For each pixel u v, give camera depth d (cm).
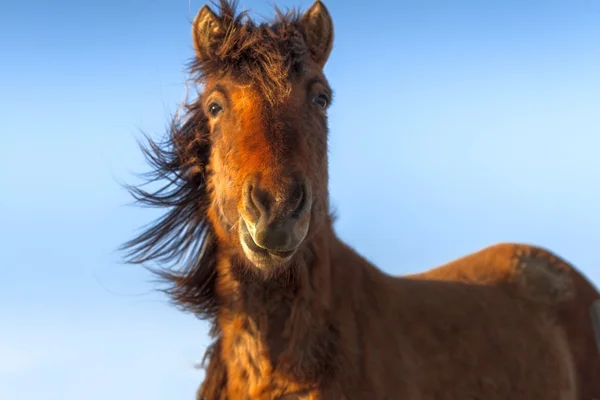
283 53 480
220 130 479
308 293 474
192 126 541
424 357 523
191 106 543
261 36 483
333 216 536
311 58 518
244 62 476
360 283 516
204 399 506
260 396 470
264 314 474
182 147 543
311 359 465
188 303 532
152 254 559
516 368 575
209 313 524
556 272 675
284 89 464
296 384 462
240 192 442
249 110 459
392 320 516
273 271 454
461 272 663
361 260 535
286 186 427
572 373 635
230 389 487
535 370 588
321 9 530
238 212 451
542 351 605
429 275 670
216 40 501
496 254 683
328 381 462
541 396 584
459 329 556
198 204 539
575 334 654
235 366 484
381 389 474
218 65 491
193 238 545
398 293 545
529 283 652
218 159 481
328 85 509
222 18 507
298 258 470
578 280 683
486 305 599
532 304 641
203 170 532
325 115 507
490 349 568
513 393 566
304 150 452
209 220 524
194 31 513
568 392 616
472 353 552
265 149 441
